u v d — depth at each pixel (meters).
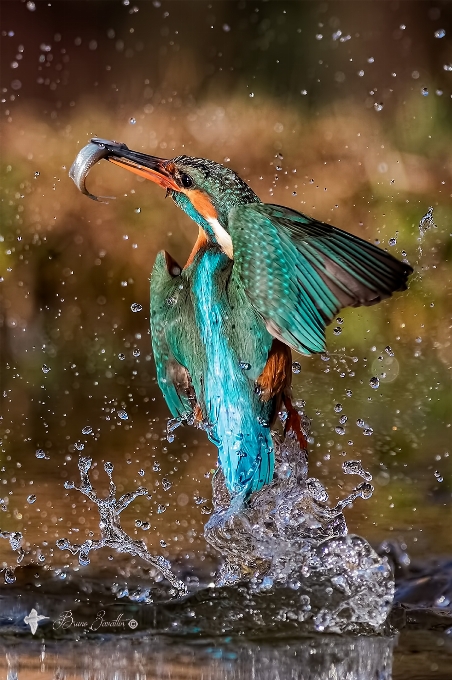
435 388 14.66
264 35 28.08
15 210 18.66
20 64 28.77
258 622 8.02
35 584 8.77
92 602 8.43
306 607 8.21
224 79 26.19
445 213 18.12
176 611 8.27
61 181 19.09
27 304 17.91
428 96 22.38
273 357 7.98
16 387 15.18
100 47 29.36
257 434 7.98
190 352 8.27
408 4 28.34
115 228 18.62
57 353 17.02
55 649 7.56
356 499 10.84
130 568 9.22
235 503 8.05
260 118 22.47
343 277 7.41
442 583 8.79
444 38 27.38
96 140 8.52
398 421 13.39
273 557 8.63
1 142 20.69
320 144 20.86
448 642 7.79
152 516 10.40
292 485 8.54
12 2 30.11
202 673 7.16
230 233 7.79
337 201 19.05
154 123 22.30
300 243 7.49
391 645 7.67
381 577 8.52
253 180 20.30
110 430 13.35
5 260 18.05
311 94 25.50
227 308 7.99
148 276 18.39
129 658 7.34
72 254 18.44
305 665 7.36
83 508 10.57
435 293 16.88
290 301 7.53
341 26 28.41
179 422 8.83
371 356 15.77
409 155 20.23
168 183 8.41
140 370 16.41
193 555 9.48
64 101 26.58
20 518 10.24
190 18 29.12
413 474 11.64
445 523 10.13
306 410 13.70
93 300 18.19
